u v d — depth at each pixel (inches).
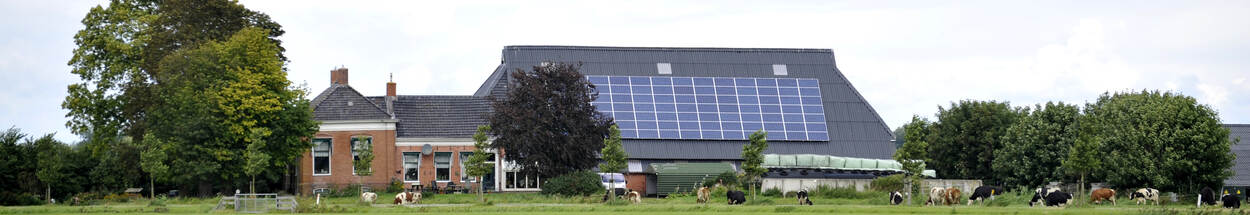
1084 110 3427.7
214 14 3189.0
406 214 2108.8
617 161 2603.3
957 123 3754.9
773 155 3213.6
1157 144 2910.9
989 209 2208.4
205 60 2940.5
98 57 3093.0
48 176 2787.9
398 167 3294.8
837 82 4072.3
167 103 2918.3
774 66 4077.3
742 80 3976.4
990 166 3700.8
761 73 4042.8
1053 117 3415.4
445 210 2236.7
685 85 3909.9
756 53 4114.2
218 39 3179.1
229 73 2972.4
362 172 3011.8
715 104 3850.9
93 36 3093.0
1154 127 2925.7
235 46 2977.4
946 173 3777.1
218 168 2947.8
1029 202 2386.8
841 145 3831.2
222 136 2962.6
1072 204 2362.2
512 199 2694.4
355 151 3090.6
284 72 3078.2
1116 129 3053.6
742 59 4084.6
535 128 2955.2
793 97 3939.5
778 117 3848.4
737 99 3885.3
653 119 3745.1
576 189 2878.9
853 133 3890.3
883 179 3006.9
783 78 4025.6
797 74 4069.9
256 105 2935.5
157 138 2908.5
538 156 2955.2
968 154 3725.4
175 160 2903.5
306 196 2913.4
